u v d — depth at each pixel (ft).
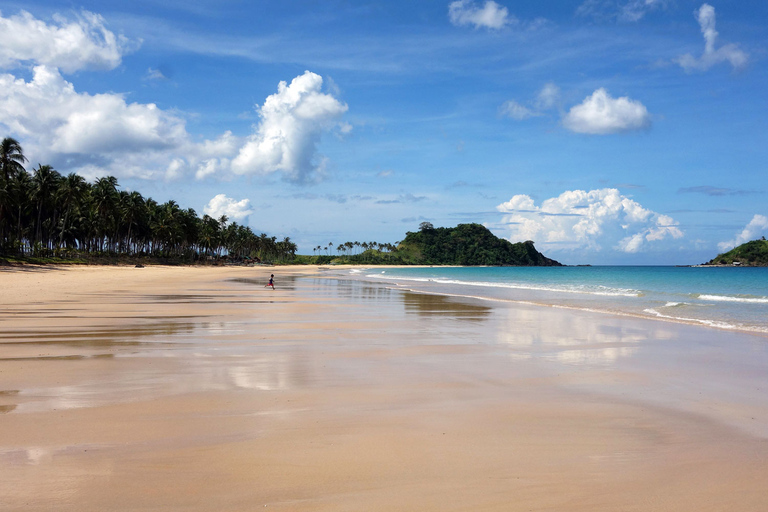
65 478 15.42
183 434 19.52
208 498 14.30
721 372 33.30
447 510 13.92
